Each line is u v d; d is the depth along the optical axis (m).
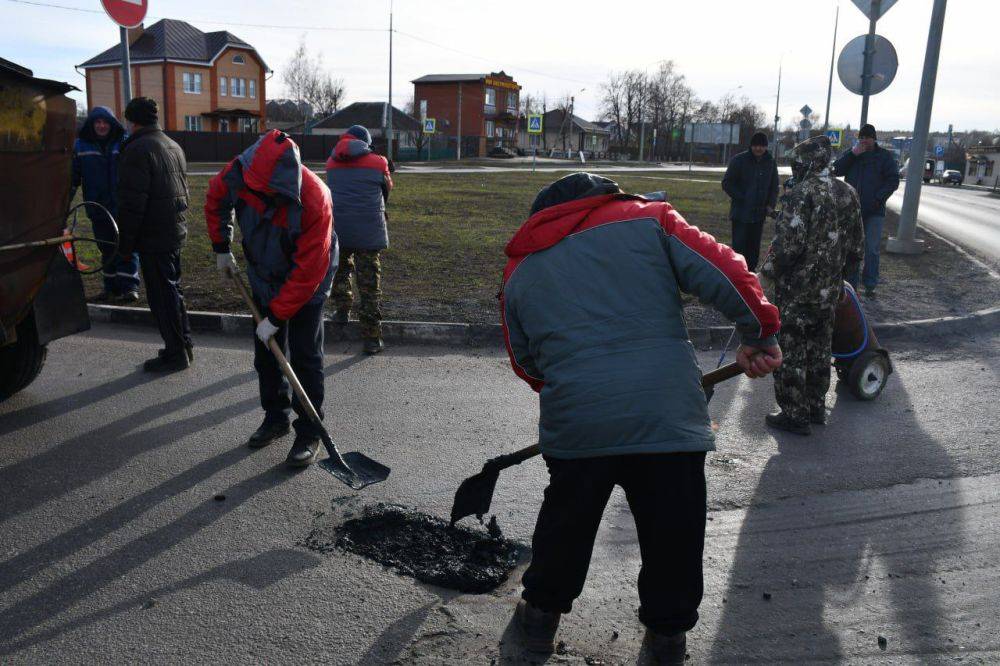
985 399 5.89
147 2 8.00
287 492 4.14
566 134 104.88
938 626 3.06
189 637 2.92
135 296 8.04
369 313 6.74
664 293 2.54
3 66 4.50
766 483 4.38
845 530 3.84
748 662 2.84
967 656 2.88
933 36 11.86
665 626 2.60
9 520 3.78
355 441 4.87
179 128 61.97
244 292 4.53
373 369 6.39
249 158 4.16
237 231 12.48
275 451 4.68
